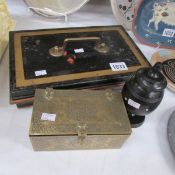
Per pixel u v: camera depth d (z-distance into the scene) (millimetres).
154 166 459
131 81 446
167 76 599
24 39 587
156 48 731
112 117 428
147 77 420
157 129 522
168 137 486
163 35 700
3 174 417
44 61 529
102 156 463
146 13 660
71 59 542
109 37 641
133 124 500
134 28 696
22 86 472
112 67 545
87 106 438
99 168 444
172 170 457
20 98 475
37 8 742
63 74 509
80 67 531
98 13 856
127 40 639
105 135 409
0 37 598
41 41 588
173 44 718
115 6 727
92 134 403
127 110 473
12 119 499
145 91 418
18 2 820
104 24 807
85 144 441
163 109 566
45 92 445
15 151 450
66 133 394
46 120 404
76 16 826
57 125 400
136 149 481
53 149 454
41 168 433
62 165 441
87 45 592
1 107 518
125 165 454
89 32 651
